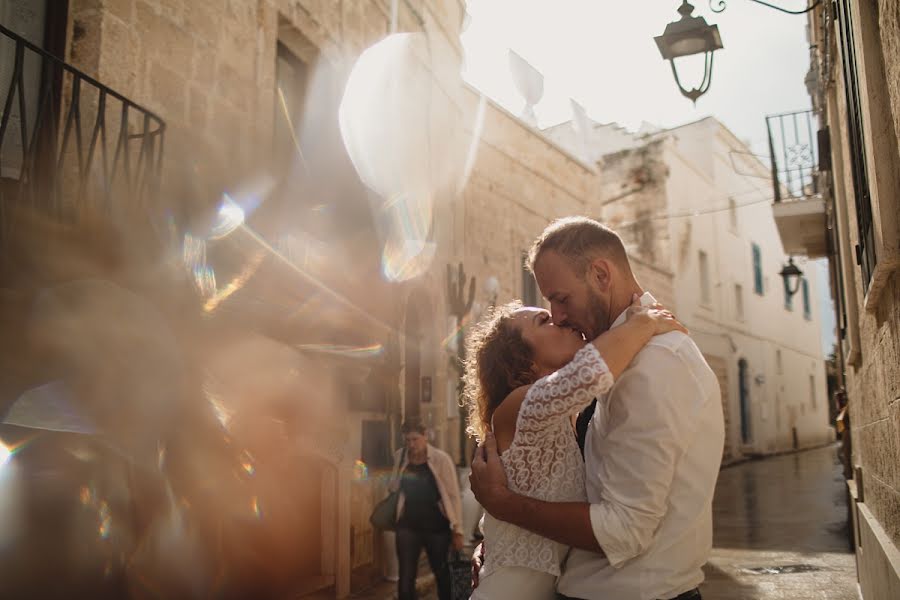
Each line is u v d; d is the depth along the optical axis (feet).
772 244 111.34
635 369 6.20
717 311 88.02
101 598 11.49
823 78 23.15
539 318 7.19
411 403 33.06
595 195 58.34
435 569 20.35
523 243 47.06
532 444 6.53
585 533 6.03
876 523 14.38
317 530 22.06
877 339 11.89
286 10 23.40
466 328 38.45
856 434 22.06
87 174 13.88
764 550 30.37
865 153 9.83
